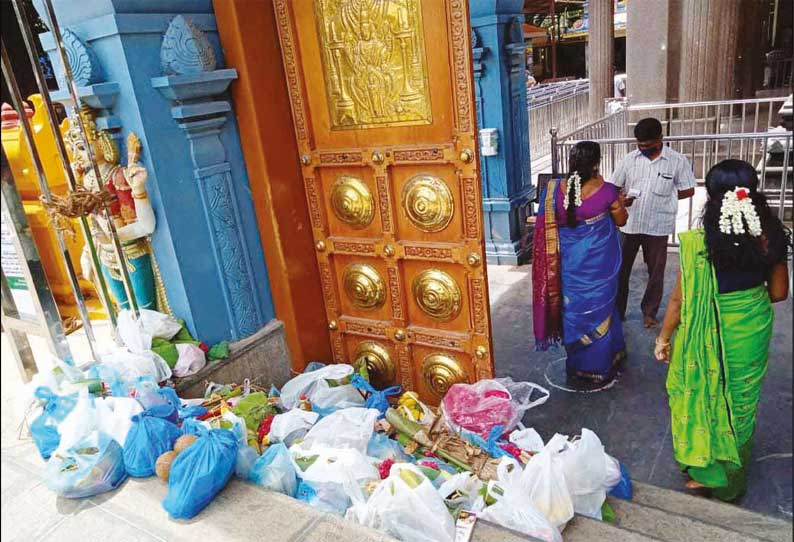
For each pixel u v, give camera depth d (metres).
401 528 2.13
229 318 3.46
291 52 3.24
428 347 3.54
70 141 3.09
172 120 3.01
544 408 3.63
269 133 3.29
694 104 6.87
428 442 2.90
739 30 7.42
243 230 3.44
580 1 14.93
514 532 2.05
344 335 3.88
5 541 2.26
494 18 5.07
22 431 2.97
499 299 5.25
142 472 2.51
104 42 2.81
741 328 2.34
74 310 4.05
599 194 3.41
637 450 3.15
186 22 2.89
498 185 5.75
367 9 2.95
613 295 3.59
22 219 2.64
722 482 2.57
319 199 3.54
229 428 2.73
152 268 3.29
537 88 12.70
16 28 3.75
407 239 3.35
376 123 3.16
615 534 2.15
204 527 2.22
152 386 2.82
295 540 2.12
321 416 3.17
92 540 2.23
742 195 2.19
